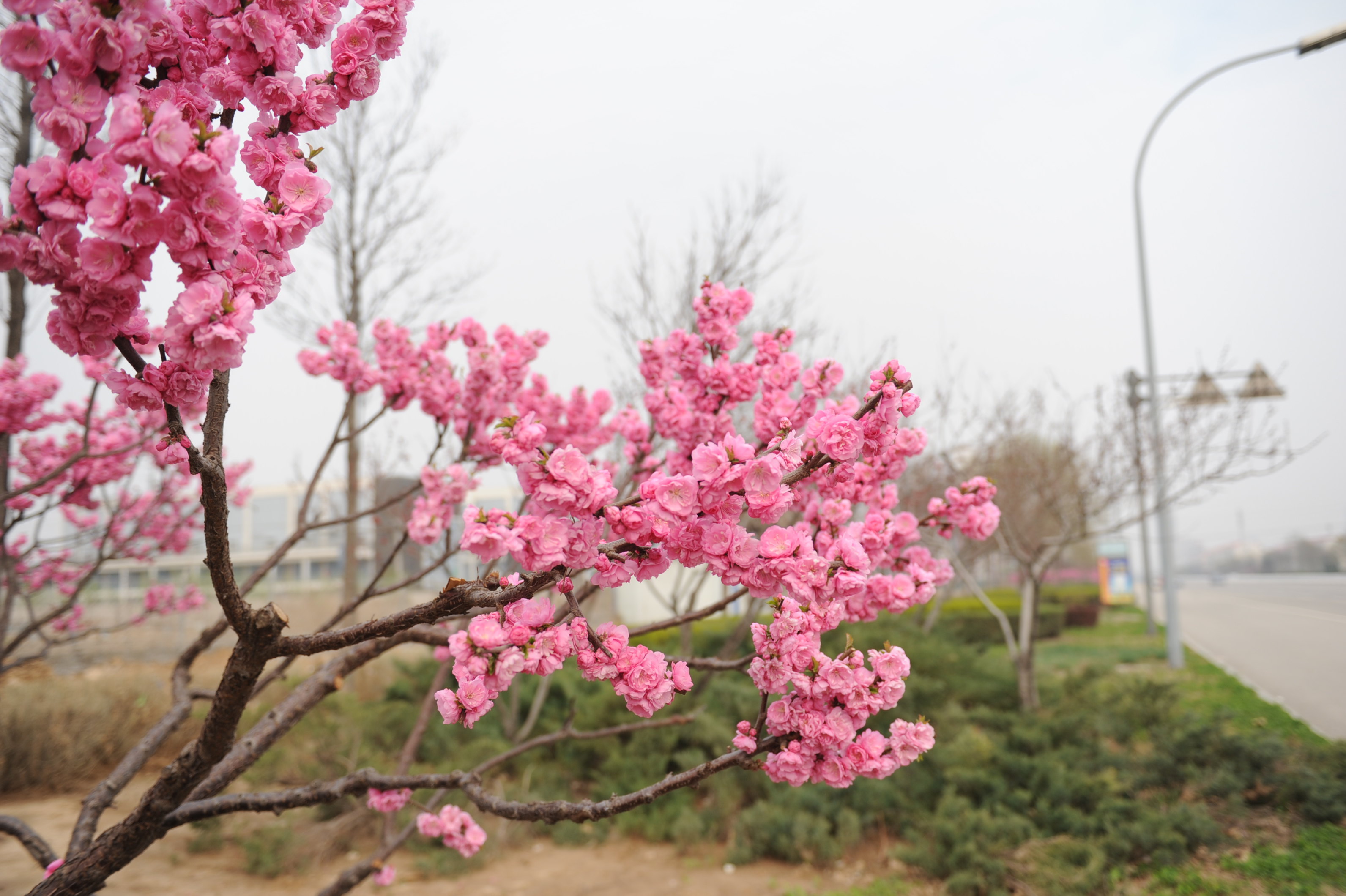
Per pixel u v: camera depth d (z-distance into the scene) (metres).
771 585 1.51
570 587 1.43
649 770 6.99
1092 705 8.21
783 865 6.06
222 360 1.15
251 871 5.87
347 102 1.45
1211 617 23.83
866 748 1.84
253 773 6.89
